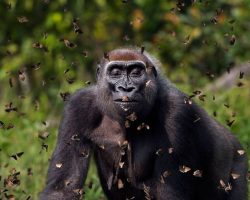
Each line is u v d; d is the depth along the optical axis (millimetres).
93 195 17344
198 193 15047
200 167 14742
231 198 15641
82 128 14625
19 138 20625
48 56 26578
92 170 18609
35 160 19109
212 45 27688
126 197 14992
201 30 27797
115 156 14742
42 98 23766
